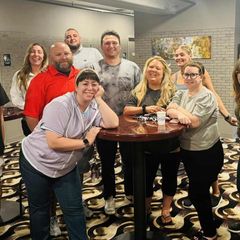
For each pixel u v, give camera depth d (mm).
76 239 2373
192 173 2504
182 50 3467
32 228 2363
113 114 2297
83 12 8617
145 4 5441
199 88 2516
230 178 4242
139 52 7086
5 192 3953
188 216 3258
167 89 2807
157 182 4062
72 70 2787
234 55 6195
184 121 2340
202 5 6301
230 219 3180
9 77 6465
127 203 3588
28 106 2676
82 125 2209
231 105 6281
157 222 3158
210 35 6316
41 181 2242
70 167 2287
